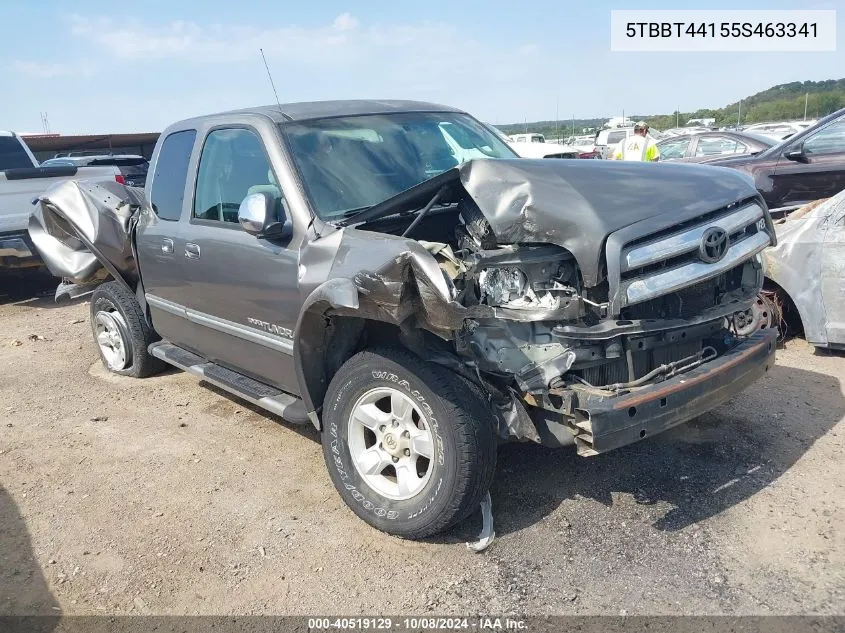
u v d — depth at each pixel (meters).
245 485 4.13
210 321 4.65
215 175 4.50
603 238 2.99
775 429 4.31
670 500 3.63
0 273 9.34
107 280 6.50
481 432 3.13
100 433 5.02
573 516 3.55
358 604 3.04
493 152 4.82
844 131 8.20
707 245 3.20
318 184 3.88
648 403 3.01
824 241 5.24
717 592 2.94
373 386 3.43
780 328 5.73
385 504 3.46
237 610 3.07
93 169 9.68
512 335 3.19
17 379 6.34
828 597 2.86
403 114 4.71
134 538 3.66
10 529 3.83
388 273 3.00
